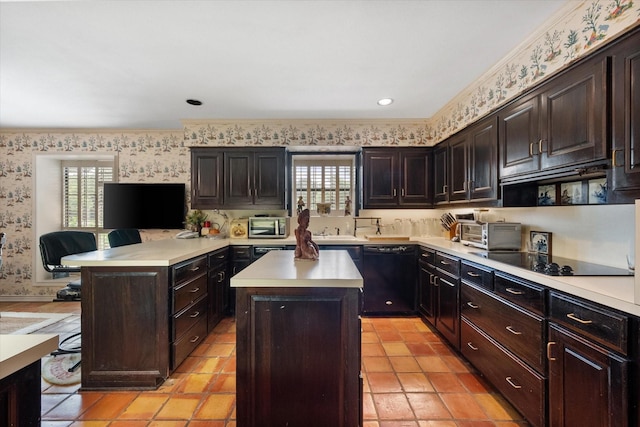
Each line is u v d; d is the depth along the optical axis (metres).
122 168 4.34
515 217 2.76
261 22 1.87
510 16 1.81
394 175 3.87
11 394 0.71
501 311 1.93
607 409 1.19
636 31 1.33
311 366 1.49
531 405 1.62
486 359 2.10
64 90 2.89
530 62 2.04
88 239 3.12
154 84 2.76
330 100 3.19
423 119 3.89
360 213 4.17
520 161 2.13
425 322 3.42
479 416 1.83
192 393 2.07
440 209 4.00
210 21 1.85
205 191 3.88
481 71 2.53
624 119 1.37
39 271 4.32
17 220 4.30
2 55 2.24
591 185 1.97
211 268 3.04
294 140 3.91
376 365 2.45
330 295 1.50
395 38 2.04
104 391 2.10
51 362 2.51
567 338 1.40
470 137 2.86
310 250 2.09
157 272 2.12
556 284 1.47
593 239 1.96
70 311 3.82
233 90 2.91
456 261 2.60
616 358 1.15
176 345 2.24
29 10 1.73
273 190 3.88
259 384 1.49
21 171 4.30
